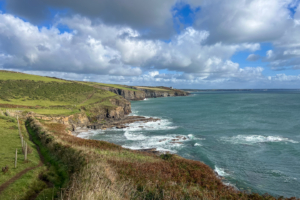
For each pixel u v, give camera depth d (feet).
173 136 166.71
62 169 51.49
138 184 37.17
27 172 48.67
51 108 228.43
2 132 93.76
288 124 199.93
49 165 56.70
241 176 88.48
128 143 148.15
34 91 315.37
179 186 40.34
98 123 234.17
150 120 249.34
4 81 323.37
